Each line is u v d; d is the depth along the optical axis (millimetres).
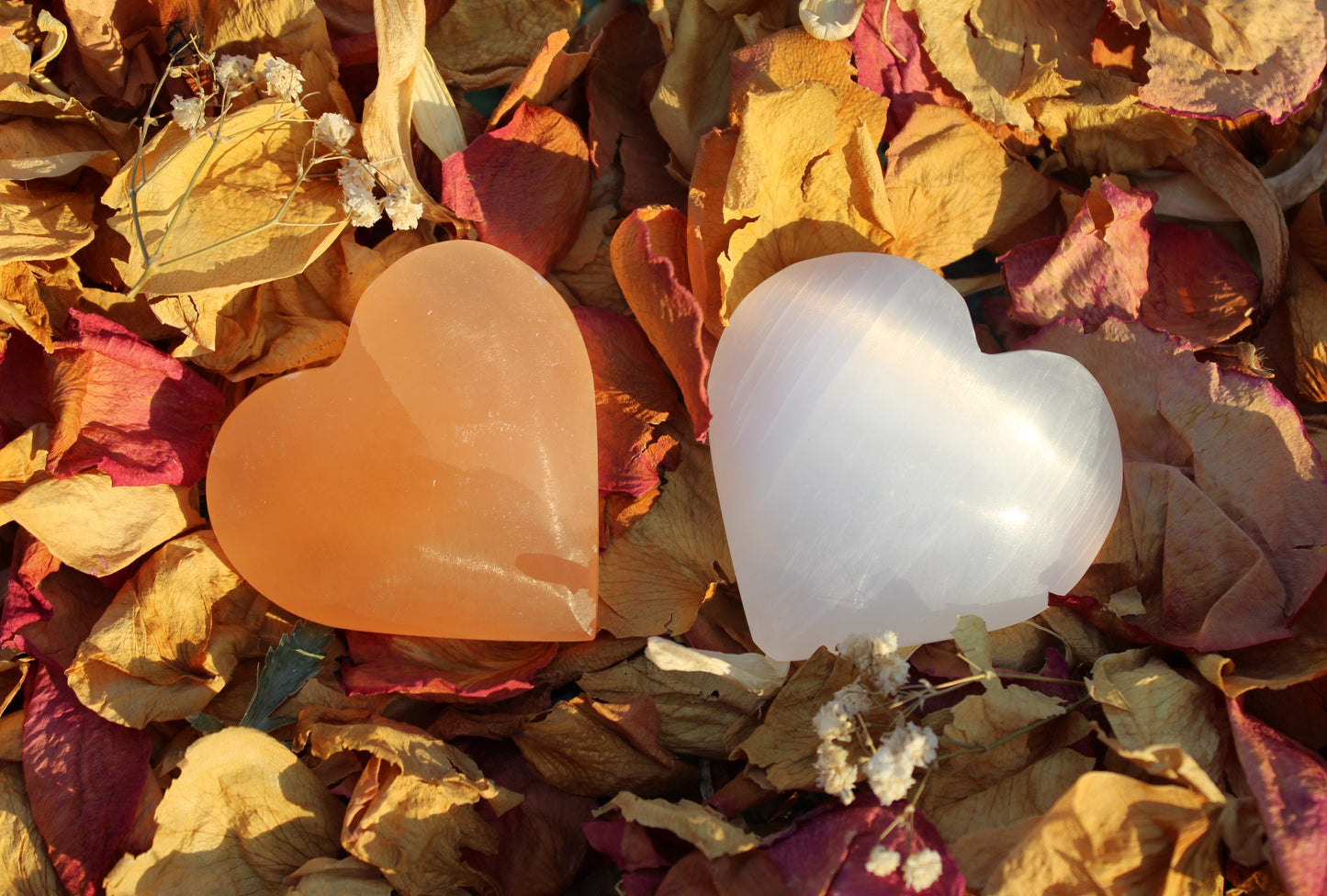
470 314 282
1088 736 277
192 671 292
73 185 306
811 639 284
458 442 280
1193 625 283
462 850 280
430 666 292
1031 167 314
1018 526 280
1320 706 276
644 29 329
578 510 284
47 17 303
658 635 294
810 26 298
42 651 292
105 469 289
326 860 274
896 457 278
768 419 282
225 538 287
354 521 281
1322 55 301
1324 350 303
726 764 293
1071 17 312
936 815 273
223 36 307
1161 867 262
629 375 298
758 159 288
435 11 322
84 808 283
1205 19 302
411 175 302
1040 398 281
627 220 290
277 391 284
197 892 275
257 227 295
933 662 291
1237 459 288
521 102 308
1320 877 253
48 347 291
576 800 288
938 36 308
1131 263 304
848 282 285
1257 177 306
